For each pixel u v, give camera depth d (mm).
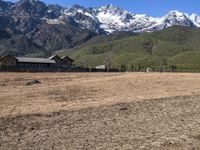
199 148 22000
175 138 24562
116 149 22062
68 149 22359
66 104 42625
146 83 73812
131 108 39000
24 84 75875
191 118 32781
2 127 29234
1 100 47281
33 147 22938
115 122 31188
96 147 22672
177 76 95750
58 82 81875
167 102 43656
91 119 32656
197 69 184000
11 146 23250
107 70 182750
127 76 102188
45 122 31297
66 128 28797
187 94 52281
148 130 27594
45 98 49656
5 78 94562
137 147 22406
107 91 59000
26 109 38594
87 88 64562
